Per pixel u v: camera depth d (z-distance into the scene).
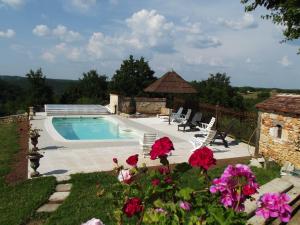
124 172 4.13
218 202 3.33
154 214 3.30
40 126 20.22
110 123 24.73
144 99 28.28
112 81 48.34
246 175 3.20
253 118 16.78
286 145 12.30
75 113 26.88
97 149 14.18
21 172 10.46
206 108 21.89
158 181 3.54
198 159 3.35
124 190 4.09
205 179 3.62
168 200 3.59
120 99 27.94
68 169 10.97
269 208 2.96
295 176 10.12
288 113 12.19
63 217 7.12
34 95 43.34
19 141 15.55
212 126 18.86
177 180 3.71
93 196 8.27
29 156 9.90
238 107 34.47
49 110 26.20
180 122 22.59
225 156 13.66
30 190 8.72
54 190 8.91
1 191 8.67
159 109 28.91
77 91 51.47
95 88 51.47
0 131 18.39
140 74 47.22
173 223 3.23
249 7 13.45
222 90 35.06
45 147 14.38
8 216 7.12
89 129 22.45
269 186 8.91
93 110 27.58
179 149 14.65
